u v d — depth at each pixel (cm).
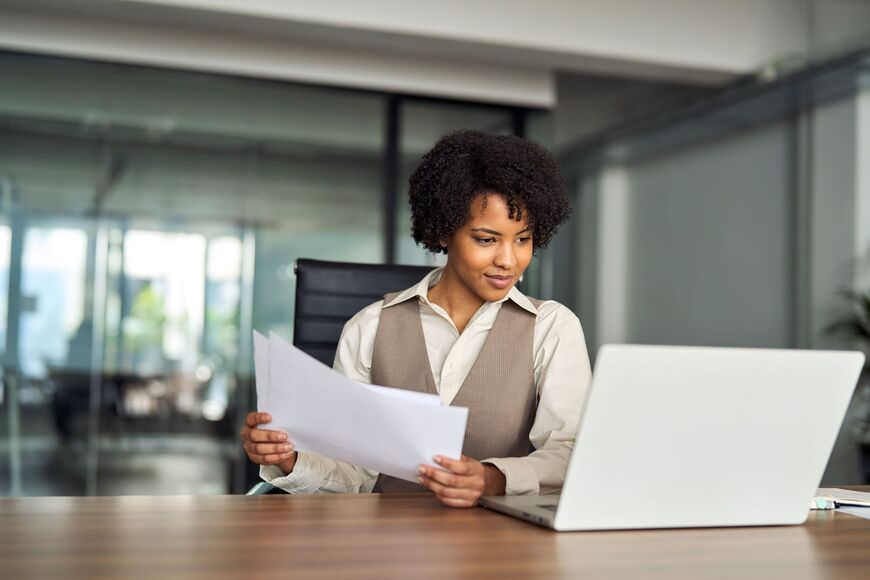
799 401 107
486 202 143
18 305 417
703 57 436
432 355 160
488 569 83
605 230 536
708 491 107
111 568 80
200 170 444
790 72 427
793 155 449
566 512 102
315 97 465
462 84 488
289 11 386
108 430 423
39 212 422
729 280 480
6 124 421
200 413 435
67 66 430
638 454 103
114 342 427
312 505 117
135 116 437
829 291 429
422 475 117
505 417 152
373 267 203
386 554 88
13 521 102
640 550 94
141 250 433
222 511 112
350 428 119
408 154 479
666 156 520
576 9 421
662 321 521
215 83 450
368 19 395
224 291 443
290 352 117
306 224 458
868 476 414
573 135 507
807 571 86
